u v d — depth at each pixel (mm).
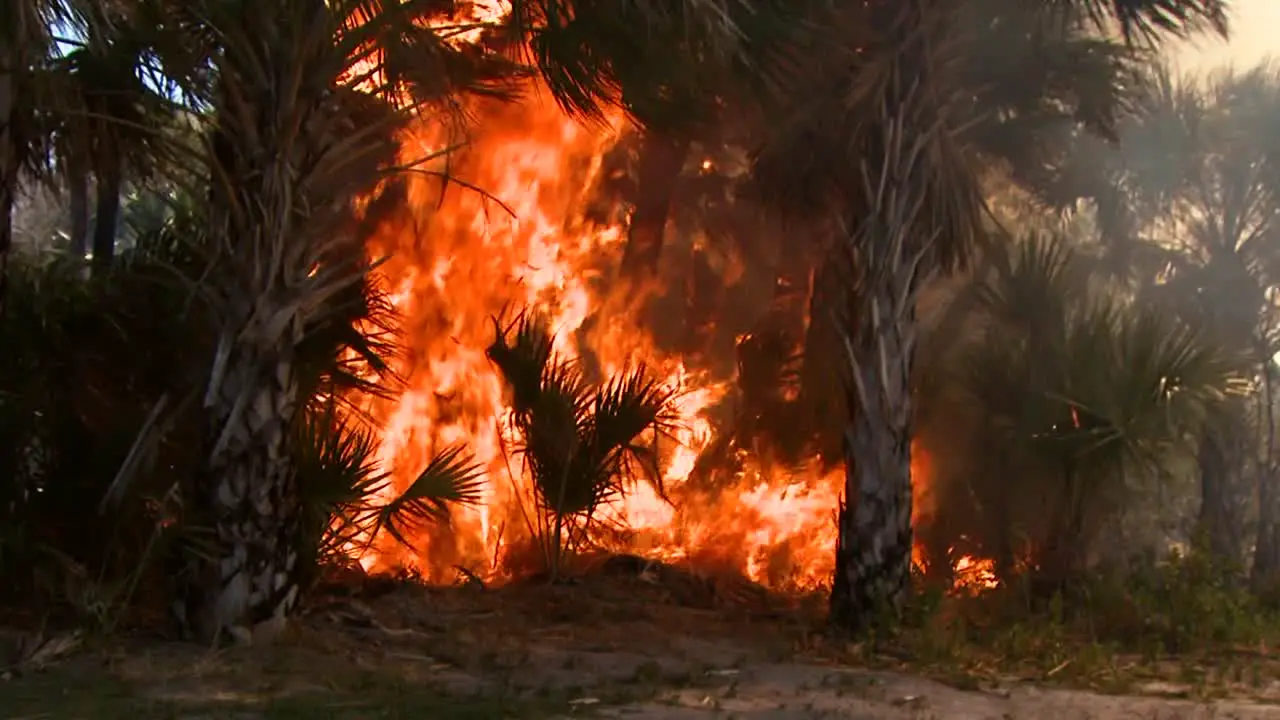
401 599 9547
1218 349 10492
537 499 11094
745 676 7414
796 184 10016
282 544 7875
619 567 11508
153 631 7793
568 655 7965
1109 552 11305
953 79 9758
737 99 9570
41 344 8781
